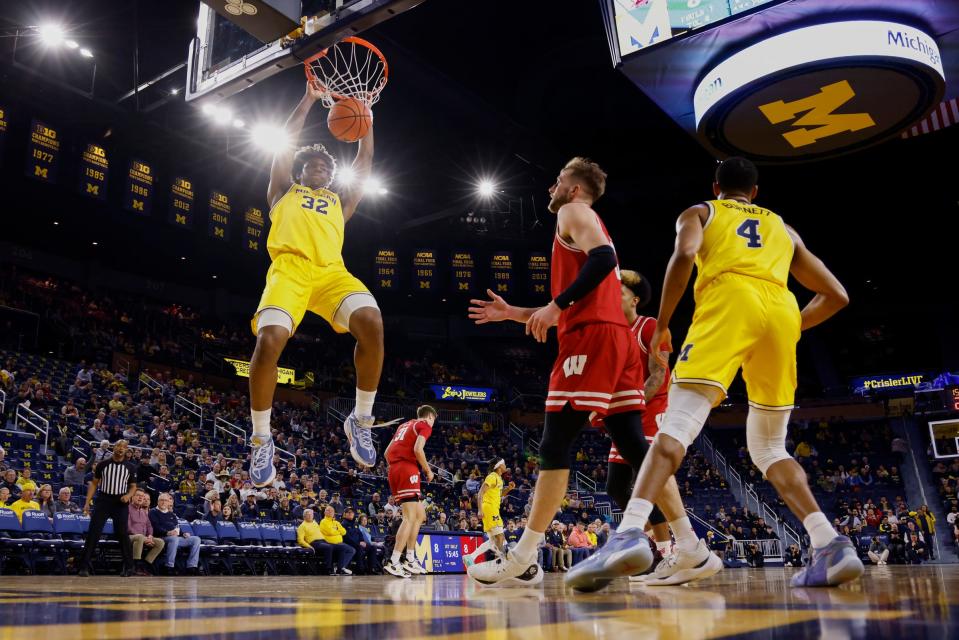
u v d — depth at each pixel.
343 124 4.13
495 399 27.41
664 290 2.69
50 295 22.14
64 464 11.96
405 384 27.22
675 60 9.93
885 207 25.27
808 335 31.19
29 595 2.32
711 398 2.49
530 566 3.00
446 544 11.62
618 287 2.99
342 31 6.11
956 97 11.57
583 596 2.22
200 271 26.03
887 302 30.06
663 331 2.80
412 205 27.83
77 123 20.22
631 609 1.59
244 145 22.44
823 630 1.09
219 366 23.77
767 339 2.57
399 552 7.00
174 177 22.97
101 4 16.62
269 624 1.27
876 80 9.59
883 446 25.14
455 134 22.95
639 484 2.39
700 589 2.59
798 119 10.48
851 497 22.73
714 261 2.63
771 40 9.38
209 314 27.00
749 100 9.96
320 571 11.18
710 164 23.55
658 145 22.98
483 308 2.96
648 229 26.91
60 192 20.09
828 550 2.57
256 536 10.33
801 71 9.28
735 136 11.05
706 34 9.27
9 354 17.31
